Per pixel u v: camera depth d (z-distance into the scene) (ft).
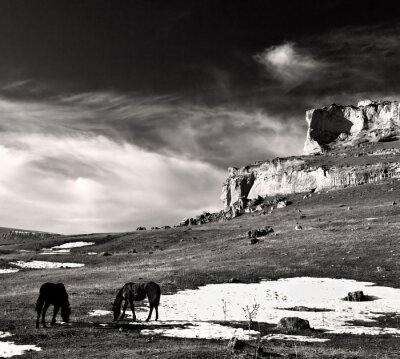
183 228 515.91
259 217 501.56
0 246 453.17
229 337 74.95
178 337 73.97
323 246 241.55
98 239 461.78
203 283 161.58
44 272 243.19
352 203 474.90
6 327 77.36
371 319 104.12
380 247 224.74
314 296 138.31
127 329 79.61
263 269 195.11
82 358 56.75
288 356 58.90
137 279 172.55
